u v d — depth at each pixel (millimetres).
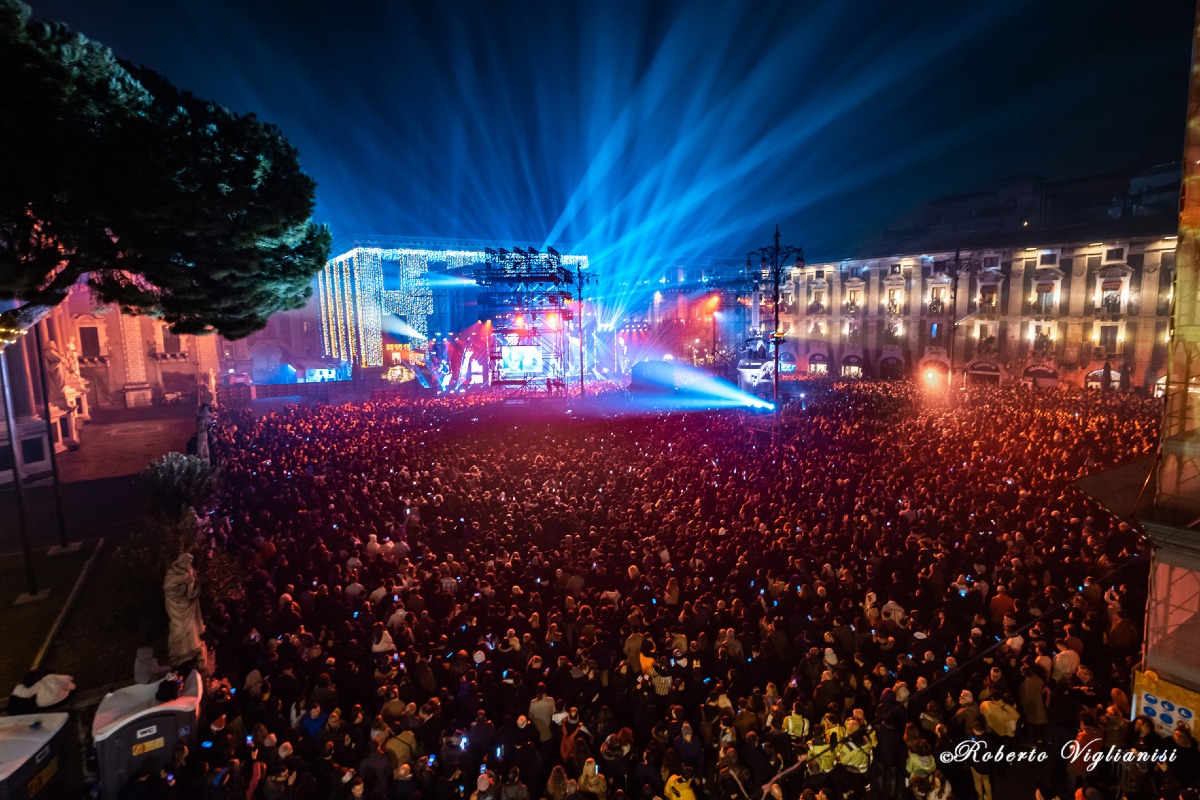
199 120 11719
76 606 13125
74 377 32688
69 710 9562
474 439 29672
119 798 7723
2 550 16578
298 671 9742
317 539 15305
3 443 23922
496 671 9648
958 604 11531
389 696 8938
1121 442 21609
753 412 34125
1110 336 46719
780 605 11742
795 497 17859
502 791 7230
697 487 18578
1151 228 44375
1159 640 8727
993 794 8375
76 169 9688
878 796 7934
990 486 17094
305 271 13516
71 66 9836
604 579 13016
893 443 23781
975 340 54000
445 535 16562
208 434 28562
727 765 7781
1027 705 8766
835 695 8828
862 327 61406
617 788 7781
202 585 12094
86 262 11430
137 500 21031
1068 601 10836
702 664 10039
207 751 8438
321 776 7828
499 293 44438
